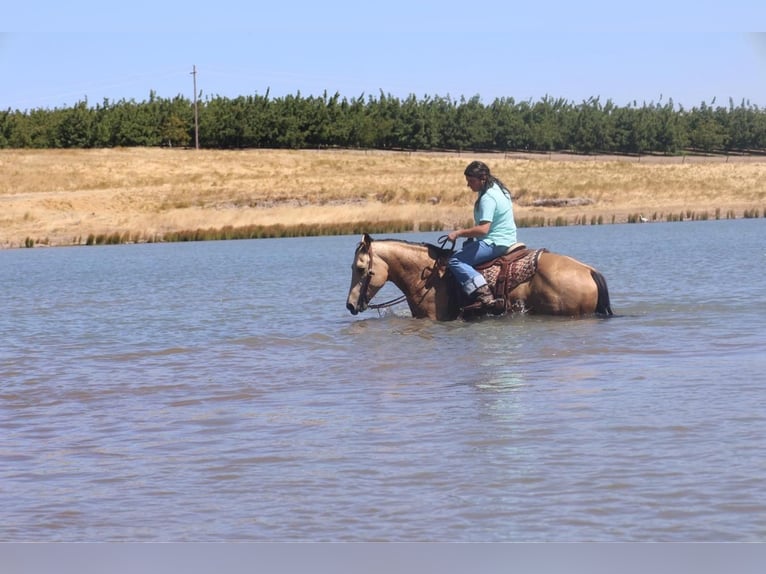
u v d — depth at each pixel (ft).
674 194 257.14
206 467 26.73
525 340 44.83
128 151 339.57
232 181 278.87
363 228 211.41
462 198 251.19
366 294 51.37
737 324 48.34
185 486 25.09
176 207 241.14
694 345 42.60
